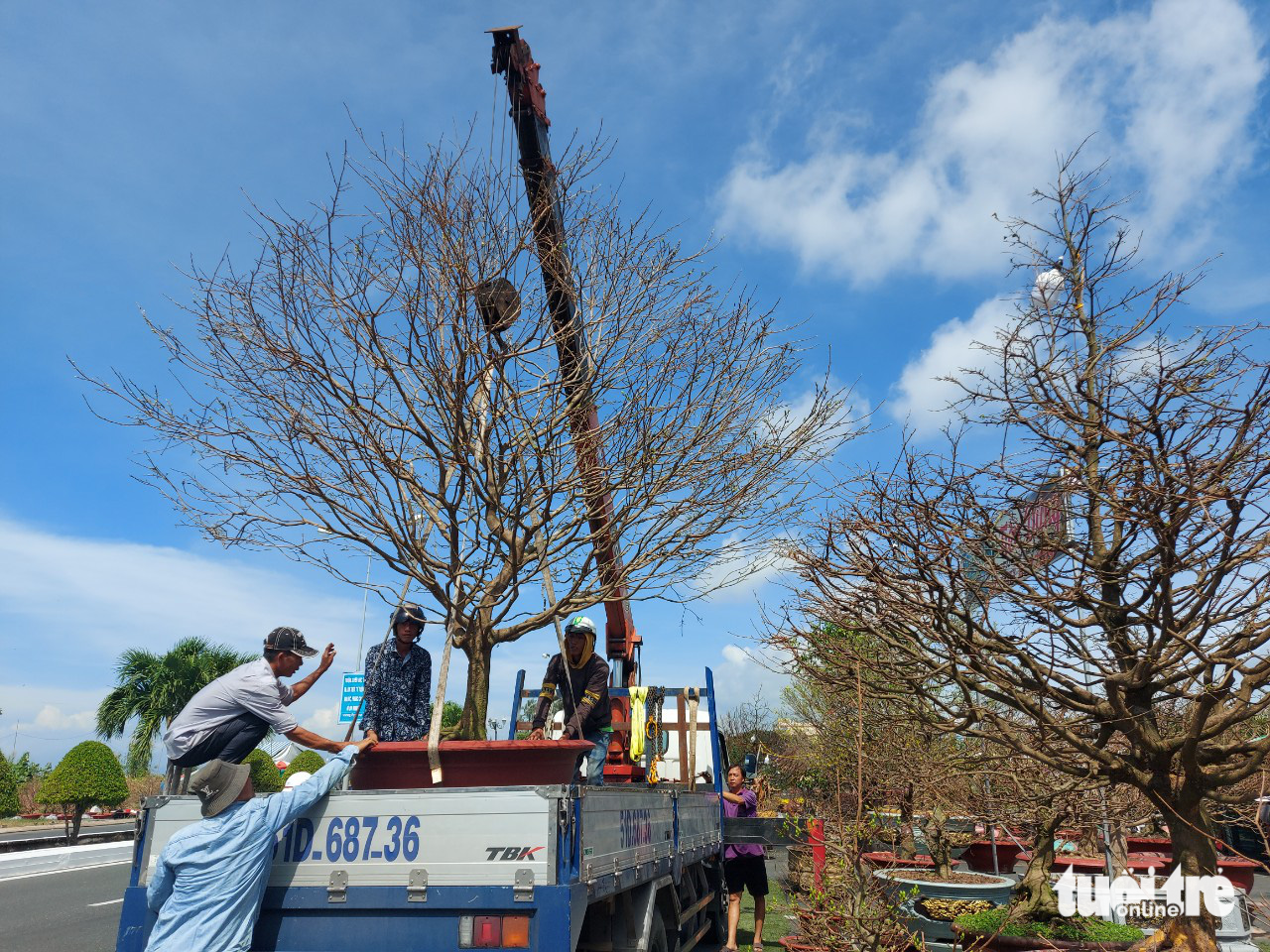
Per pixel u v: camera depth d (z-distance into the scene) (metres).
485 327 4.98
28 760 39.94
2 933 9.32
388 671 5.18
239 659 30.84
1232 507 3.89
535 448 5.13
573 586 5.59
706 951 8.53
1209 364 4.33
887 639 5.35
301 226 5.10
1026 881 6.42
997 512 4.89
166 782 4.13
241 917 3.46
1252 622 4.15
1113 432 4.35
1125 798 7.44
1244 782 5.04
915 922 6.76
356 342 5.09
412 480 5.09
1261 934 6.34
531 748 4.10
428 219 4.98
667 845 5.52
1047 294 5.27
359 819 3.61
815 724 8.57
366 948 3.46
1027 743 5.36
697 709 9.33
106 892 12.55
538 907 3.35
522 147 5.43
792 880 9.43
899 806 8.87
